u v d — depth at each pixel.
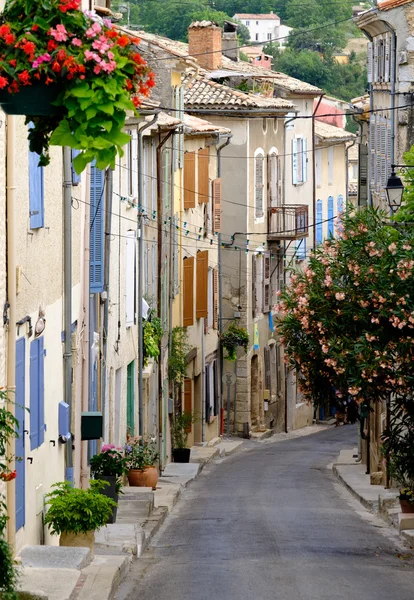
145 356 37.81
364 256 24.03
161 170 40.72
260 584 18.36
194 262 47.59
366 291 23.61
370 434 40.59
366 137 57.09
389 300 23.03
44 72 9.12
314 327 24.42
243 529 26.25
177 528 26.84
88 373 26.30
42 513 19.72
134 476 32.53
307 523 27.61
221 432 55.66
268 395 60.12
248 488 36.59
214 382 54.25
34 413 18.83
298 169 65.69
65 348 22.06
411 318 22.59
